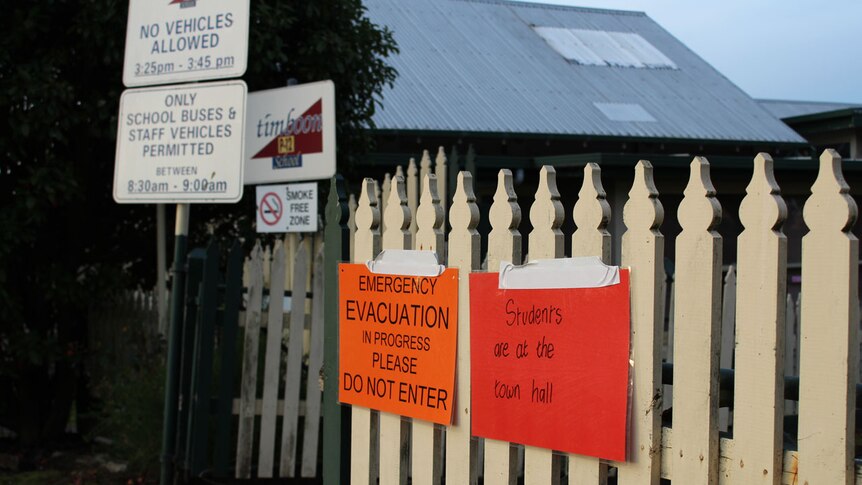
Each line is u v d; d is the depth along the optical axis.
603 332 3.18
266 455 6.25
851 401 2.61
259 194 7.58
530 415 3.42
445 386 3.82
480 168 12.68
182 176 5.72
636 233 3.11
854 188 13.18
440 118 14.62
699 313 2.96
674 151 16.25
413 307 3.99
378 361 4.16
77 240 7.99
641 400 3.07
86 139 7.88
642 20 22.50
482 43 18.59
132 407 6.94
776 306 2.78
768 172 2.81
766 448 2.79
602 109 16.38
